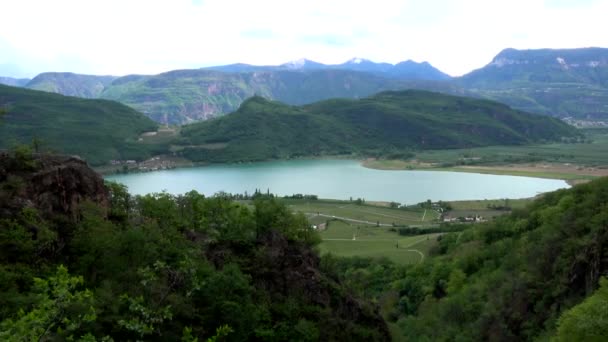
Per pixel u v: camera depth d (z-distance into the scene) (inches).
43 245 2062.0
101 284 1947.6
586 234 3622.0
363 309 3248.0
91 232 2237.9
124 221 2677.2
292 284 2987.2
